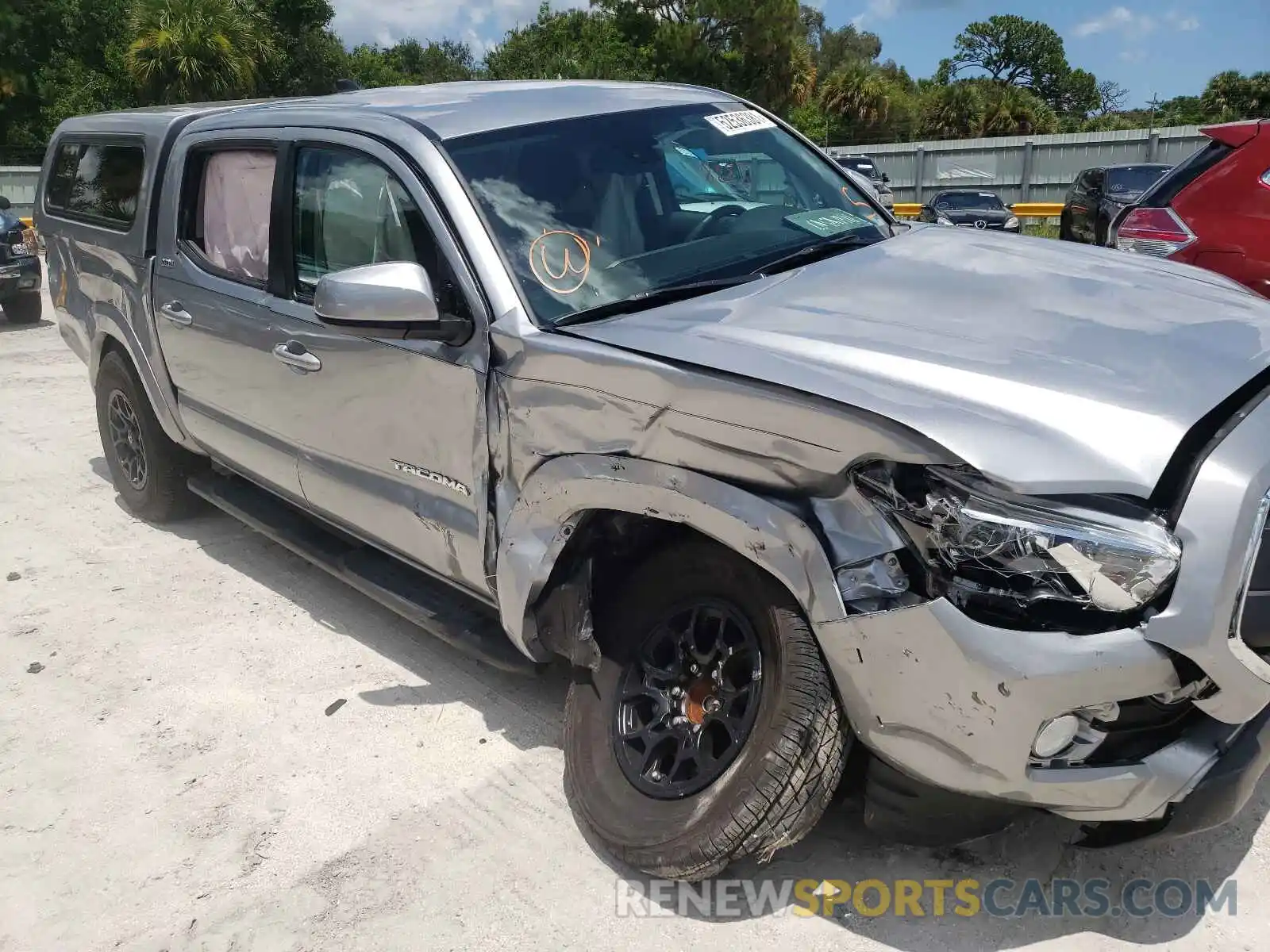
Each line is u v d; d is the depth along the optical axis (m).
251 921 2.71
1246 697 2.12
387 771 3.28
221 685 3.84
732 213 3.45
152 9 31.25
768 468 2.34
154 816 3.13
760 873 2.72
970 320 2.62
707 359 2.46
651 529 2.79
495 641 3.33
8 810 3.20
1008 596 2.08
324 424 3.59
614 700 2.84
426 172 3.14
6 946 2.67
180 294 4.27
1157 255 5.55
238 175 3.99
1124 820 2.25
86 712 3.71
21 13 41.06
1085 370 2.33
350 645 4.09
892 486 2.19
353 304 2.83
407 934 2.63
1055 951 2.44
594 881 2.75
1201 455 2.09
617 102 3.66
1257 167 5.25
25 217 24.75
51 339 10.88
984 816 2.35
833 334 2.54
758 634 2.49
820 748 2.36
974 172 29.50
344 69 46.31
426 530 3.29
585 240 3.11
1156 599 2.04
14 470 6.41
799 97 48.69
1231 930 2.46
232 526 5.36
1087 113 80.06
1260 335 2.60
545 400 2.77
